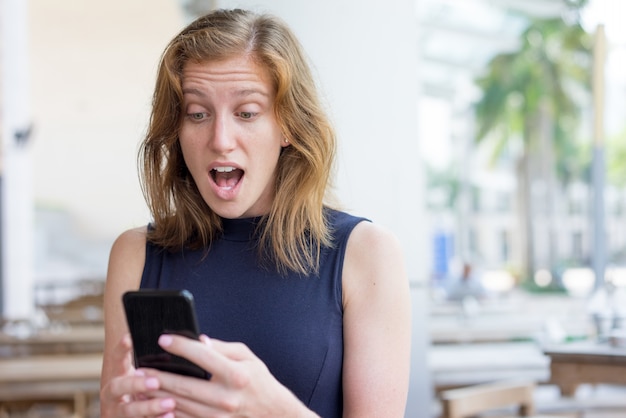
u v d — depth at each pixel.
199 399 0.94
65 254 31.02
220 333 1.18
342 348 1.17
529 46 25.00
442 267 23.52
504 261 35.78
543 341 4.32
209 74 1.12
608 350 3.20
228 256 1.22
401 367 1.15
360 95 3.00
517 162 27.89
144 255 1.26
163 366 0.98
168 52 1.16
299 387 1.15
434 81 28.33
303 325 1.16
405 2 3.03
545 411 4.60
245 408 0.94
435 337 5.28
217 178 1.16
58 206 31.19
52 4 14.25
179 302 0.96
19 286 8.99
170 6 13.92
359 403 1.13
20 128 9.01
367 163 3.02
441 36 23.08
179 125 1.18
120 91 22.12
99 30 15.82
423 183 3.09
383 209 3.04
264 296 1.18
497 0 20.22
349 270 1.18
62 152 31.11
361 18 2.99
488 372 4.23
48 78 20.64
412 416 3.17
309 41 2.95
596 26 5.98
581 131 27.81
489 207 35.88
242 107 1.13
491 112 27.09
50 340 4.73
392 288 1.17
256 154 1.14
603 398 4.85
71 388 3.81
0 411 4.31
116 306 1.25
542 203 27.50
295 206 1.18
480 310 6.98
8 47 8.95
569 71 25.81
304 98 1.17
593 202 6.69
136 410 0.94
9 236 8.89
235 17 1.16
